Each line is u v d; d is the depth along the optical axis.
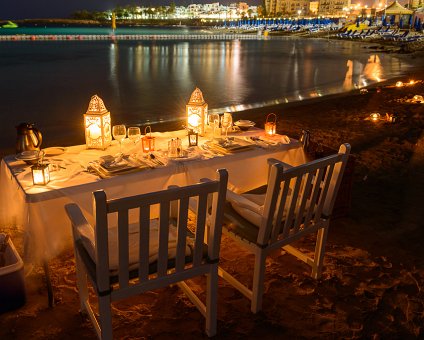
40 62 24.56
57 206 2.33
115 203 1.65
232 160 2.97
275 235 2.34
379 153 5.94
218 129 3.47
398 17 72.62
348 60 27.38
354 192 4.47
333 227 3.66
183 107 10.77
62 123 8.67
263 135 3.56
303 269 2.99
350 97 11.35
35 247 2.32
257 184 3.24
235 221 2.47
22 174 2.54
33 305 2.53
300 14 153.75
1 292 2.39
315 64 24.22
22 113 9.81
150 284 1.99
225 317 2.46
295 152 3.41
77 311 2.49
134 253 2.04
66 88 14.14
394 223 3.77
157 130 7.80
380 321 2.46
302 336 2.32
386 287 2.80
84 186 2.38
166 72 19.33
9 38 59.25
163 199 1.78
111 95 12.65
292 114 9.11
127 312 2.49
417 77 17.47
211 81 16.22
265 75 18.44
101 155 2.94
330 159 2.35
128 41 55.69
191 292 2.52
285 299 2.65
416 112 9.00
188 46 44.41
